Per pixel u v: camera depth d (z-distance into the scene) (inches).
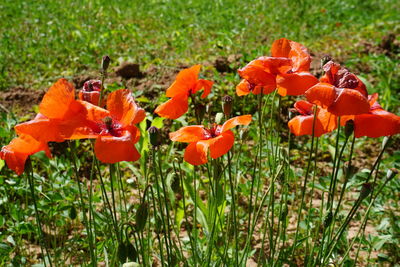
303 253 40.6
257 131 52.2
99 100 30.0
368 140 61.0
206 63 72.6
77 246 39.0
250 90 32.0
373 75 76.3
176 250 33.2
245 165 48.6
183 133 30.2
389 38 91.9
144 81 64.7
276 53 31.4
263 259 33.2
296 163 54.3
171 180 31.9
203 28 107.0
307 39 102.2
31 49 82.3
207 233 35.9
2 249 37.4
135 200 44.6
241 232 41.7
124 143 27.0
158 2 135.9
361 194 30.9
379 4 152.4
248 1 137.3
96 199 39.2
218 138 29.7
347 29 113.7
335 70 29.3
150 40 97.9
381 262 39.5
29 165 29.5
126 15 120.4
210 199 35.1
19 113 59.4
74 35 93.0
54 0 130.6
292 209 45.3
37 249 41.7
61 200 40.0
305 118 31.4
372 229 44.0
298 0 127.0
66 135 27.2
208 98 59.4
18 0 127.6
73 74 73.0
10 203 41.8
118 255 29.3
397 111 64.8
